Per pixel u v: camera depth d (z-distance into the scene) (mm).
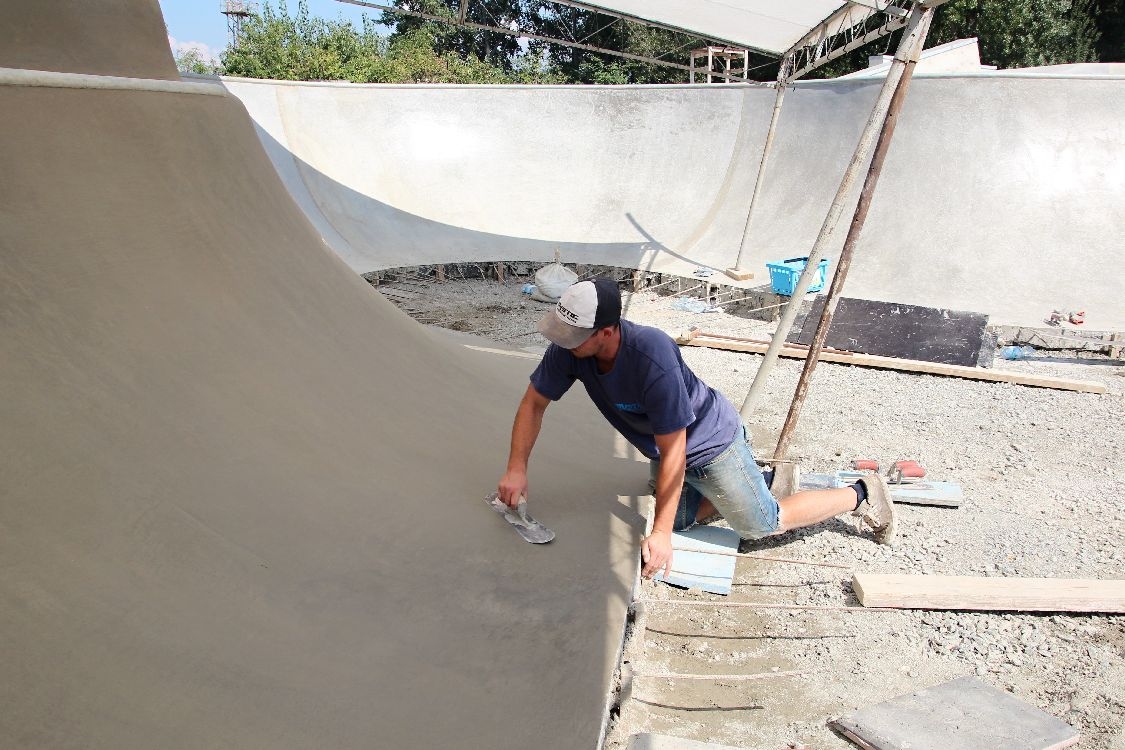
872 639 3156
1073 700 2787
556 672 2293
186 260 2924
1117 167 9641
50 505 1779
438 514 2887
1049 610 3297
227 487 2297
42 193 2334
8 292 2057
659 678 2891
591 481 3727
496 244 12148
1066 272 9055
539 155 13516
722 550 3604
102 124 2725
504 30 9930
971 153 10148
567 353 2723
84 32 2949
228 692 1718
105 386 2170
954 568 3688
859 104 11250
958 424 5785
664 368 2535
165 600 1830
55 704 1450
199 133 3375
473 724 2008
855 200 10711
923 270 9586
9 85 2344
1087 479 4781
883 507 3713
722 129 12891
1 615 1510
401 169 12930
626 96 13648
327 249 4598
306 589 2189
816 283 9016
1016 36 22609
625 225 12539
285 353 3137
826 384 6781
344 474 2787
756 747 2543
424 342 4648
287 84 12656
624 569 2932
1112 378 7004
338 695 1898
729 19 8609
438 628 2326
